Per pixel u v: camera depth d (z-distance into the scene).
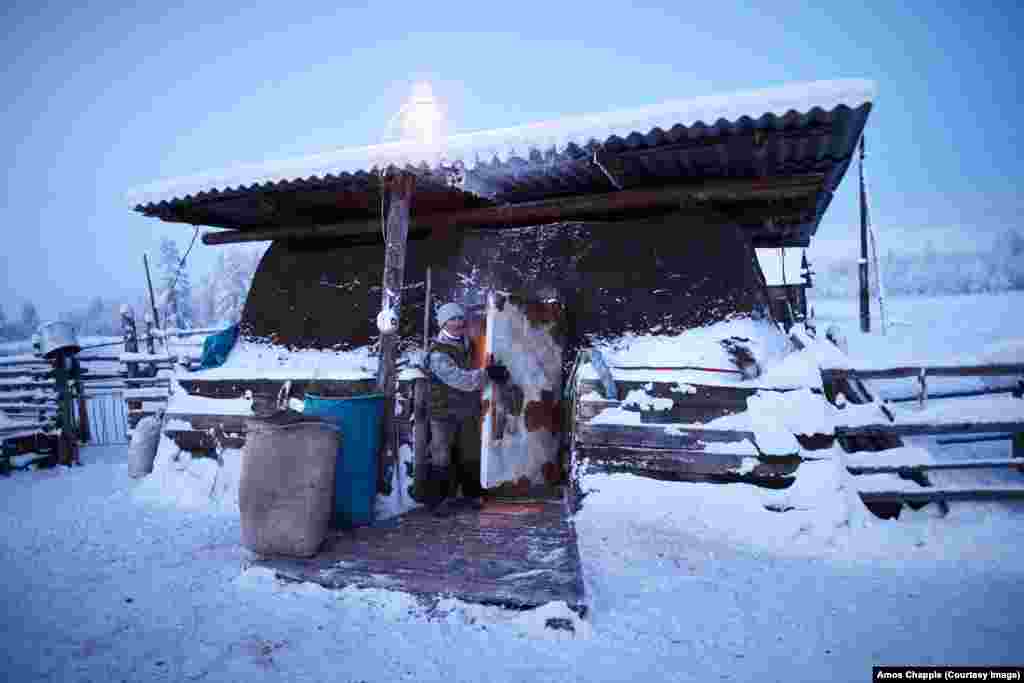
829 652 3.04
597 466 5.29
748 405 5.05
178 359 10.75
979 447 7.12
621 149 4.94
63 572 4.34
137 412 8.97
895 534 4.54
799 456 4.83
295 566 4.08
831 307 46.44
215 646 3.17
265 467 4.25
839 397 5.46
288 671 2.92
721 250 5.90
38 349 9.55
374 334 6.94
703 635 3.25
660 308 5.98
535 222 6.82
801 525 4.61
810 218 7.57
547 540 4.54
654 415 5.23
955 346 14.26
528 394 5.85
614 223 6.38
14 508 6.39
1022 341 4.97
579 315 6.29
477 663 3.00
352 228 6.97
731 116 4.36
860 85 4.13
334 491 4.87
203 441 6.65
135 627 3.41
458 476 6.00
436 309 6.82
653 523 4.92
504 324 5.66
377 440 5.17
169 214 7.02
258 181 5.80
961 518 4.63
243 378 6.67
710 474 5.02
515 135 4.91
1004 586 3.77
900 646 3.08
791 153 5.12
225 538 5.12
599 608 3.58
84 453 10.38
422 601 3.60
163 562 4.52
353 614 3.56
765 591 3.80
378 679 2.85
